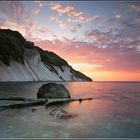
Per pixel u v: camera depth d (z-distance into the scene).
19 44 139.12
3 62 105.38
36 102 19.56
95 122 12.94
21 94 31.73
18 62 117.25
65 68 199.75
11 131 10.41
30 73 120.94
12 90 41.06
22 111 16.17
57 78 161.38
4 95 29.73
